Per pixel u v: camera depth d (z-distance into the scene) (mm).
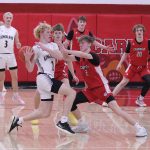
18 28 15992
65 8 16797
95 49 16062
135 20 16266
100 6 16859
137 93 14977
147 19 16297
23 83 16344
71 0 16797
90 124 9750
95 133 8859
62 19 16094
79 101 8766
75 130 8930
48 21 16078
